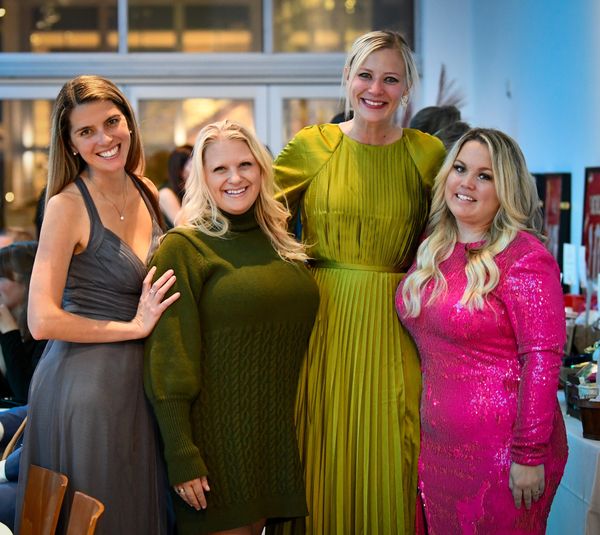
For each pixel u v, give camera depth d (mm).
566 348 3836
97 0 7293
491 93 6395
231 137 2660
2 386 4016
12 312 3867
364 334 2846
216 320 2639
